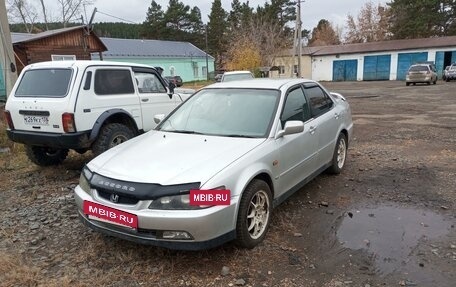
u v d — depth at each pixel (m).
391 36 59.72
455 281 3.17
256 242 3.72
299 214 4.56
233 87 4.86
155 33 72.38
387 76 43.59
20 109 5.98
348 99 20.31
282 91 4.55
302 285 3.15
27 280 3.22
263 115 4.29
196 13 74.38
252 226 3.70
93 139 5.97
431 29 56.06
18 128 6.11
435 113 13.41
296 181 4.52
